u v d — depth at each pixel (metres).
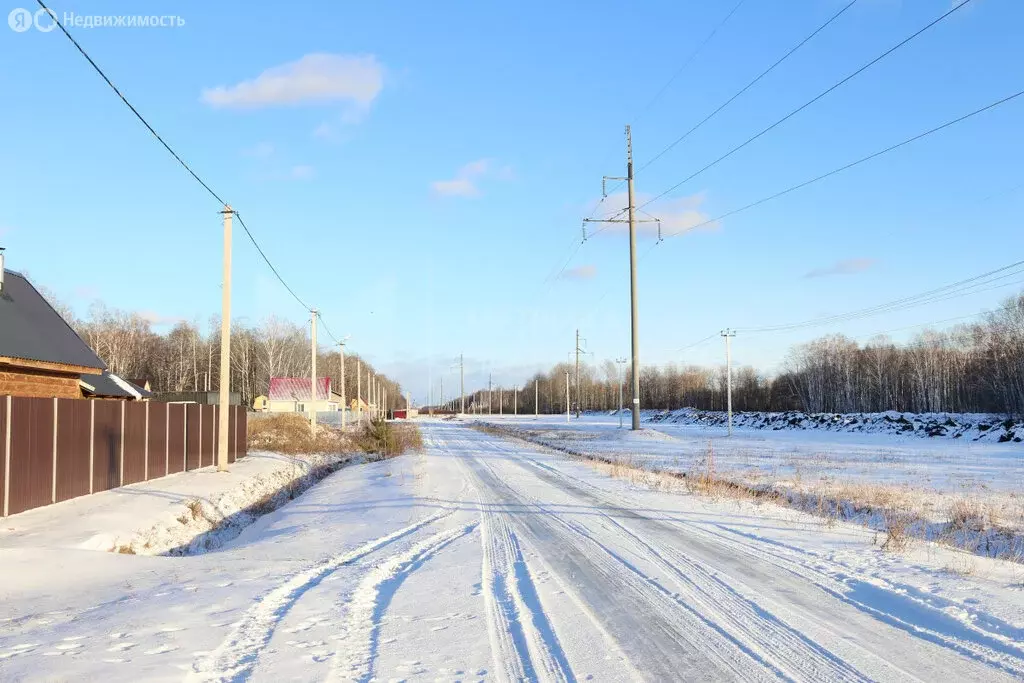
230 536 15.82
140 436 19.80
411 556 10.07
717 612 6.77
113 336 74.38
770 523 12.29
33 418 14.45
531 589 7.79
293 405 84.75
